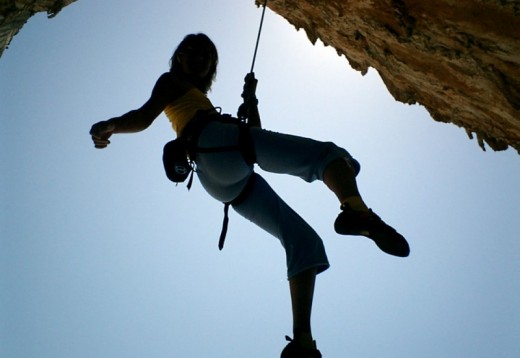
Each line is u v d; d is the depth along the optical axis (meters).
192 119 3.09
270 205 3.11
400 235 2.58
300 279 2.84
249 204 3.15
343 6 6.35
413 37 5.59
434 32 5.30
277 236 3.08
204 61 3.48
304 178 2.88
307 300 2.79
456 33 5.06
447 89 6.45
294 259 2.87
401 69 6.88
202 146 2.98
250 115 3.83
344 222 2.62
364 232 2.63
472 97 6.22
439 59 5.84
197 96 3.22
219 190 3.17
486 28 4.69
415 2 5.12
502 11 4.33
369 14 6.04
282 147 2.82
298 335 2.68
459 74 5.84
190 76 3.47
